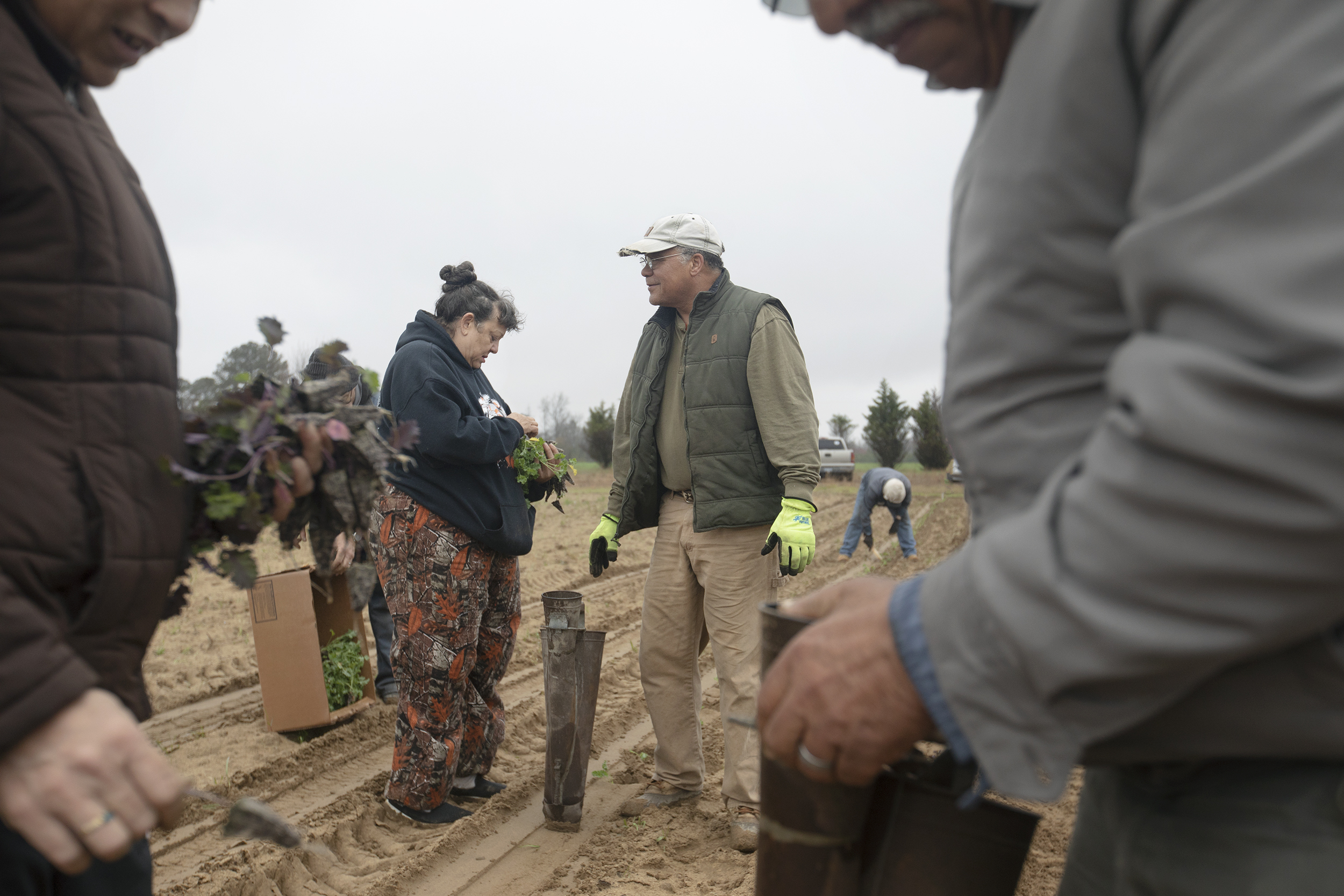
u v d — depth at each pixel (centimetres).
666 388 402
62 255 118
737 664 372
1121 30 90
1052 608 81
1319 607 73
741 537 377
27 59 117
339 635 526
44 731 98
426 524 370
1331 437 69
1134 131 90
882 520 1911
